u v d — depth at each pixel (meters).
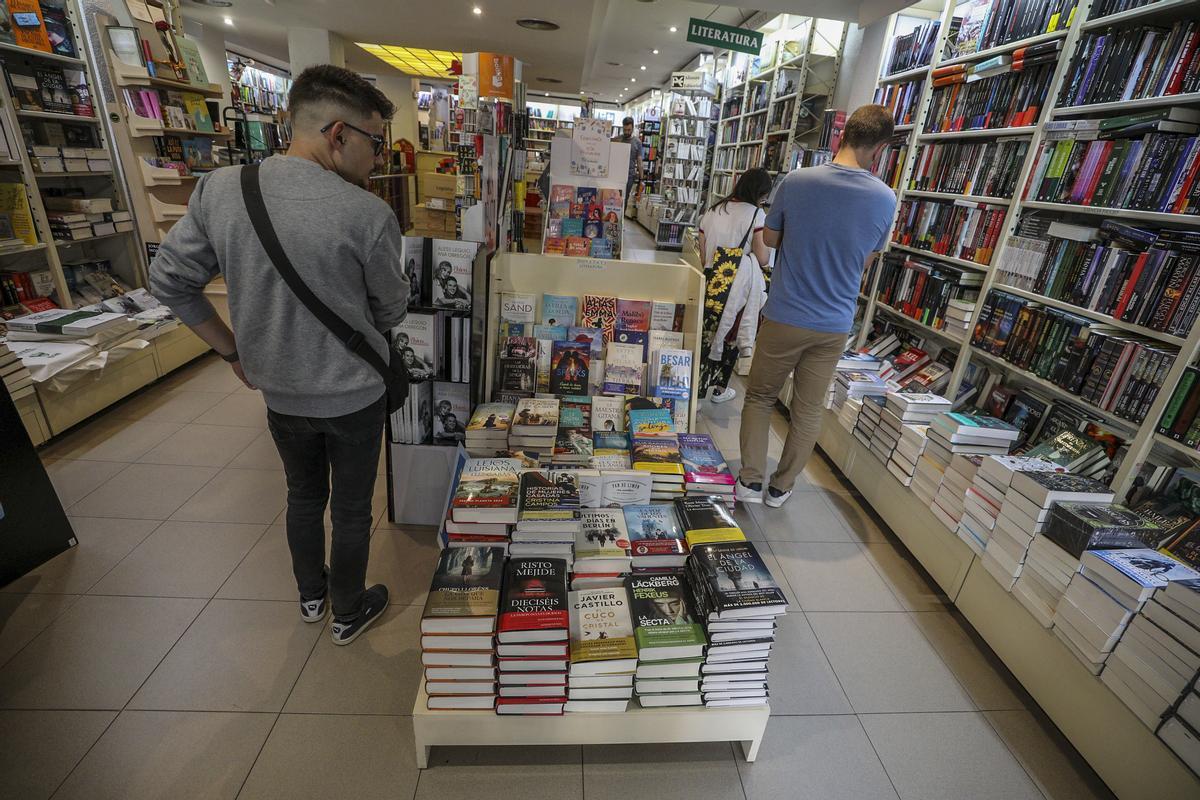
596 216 2.52
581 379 2.39
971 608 1.96
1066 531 1.61
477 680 1.32
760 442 2.59
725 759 1.50
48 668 1.60
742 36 5.14
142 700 1.52
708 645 1.34
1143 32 1.82
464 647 1.28
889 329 3.40
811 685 1.74
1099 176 1.96
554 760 1.46
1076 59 2.07
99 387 2.95
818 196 2.12
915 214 3.05
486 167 2.36
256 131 4.97
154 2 3.71
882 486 2.56
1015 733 1.63
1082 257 2.02
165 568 2.00
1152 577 1.41
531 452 2.03
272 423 1.44
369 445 1.50
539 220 4.62
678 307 2.49
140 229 3.75
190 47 3.96
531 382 2.38
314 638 1.76
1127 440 1.90
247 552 2.10
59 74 3.17
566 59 6.62
